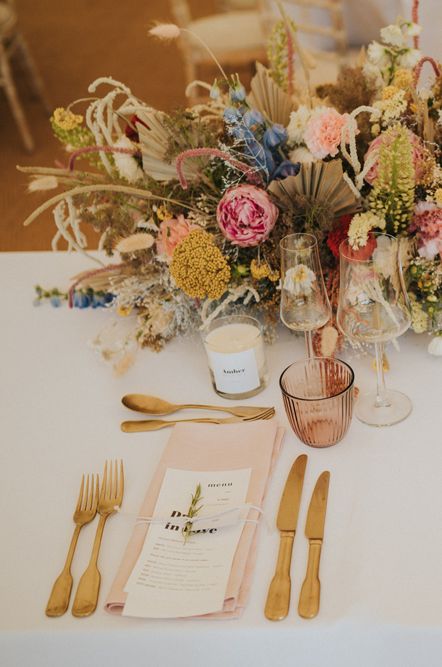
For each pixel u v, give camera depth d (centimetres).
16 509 109
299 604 87
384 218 117
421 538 94
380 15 272
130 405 124
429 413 114
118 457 116
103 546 100
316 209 121
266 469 105
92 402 129
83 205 134
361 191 128
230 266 126
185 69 472
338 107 136
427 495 100
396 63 133
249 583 91
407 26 131
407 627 84
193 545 96
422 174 118
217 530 97
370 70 135
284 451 111
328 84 143
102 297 153
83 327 150
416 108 123
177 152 128
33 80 443
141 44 518
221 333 123
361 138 131
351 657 86
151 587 91
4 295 164
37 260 176
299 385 112
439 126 124
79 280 142
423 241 116
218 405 123
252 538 96
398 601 86
